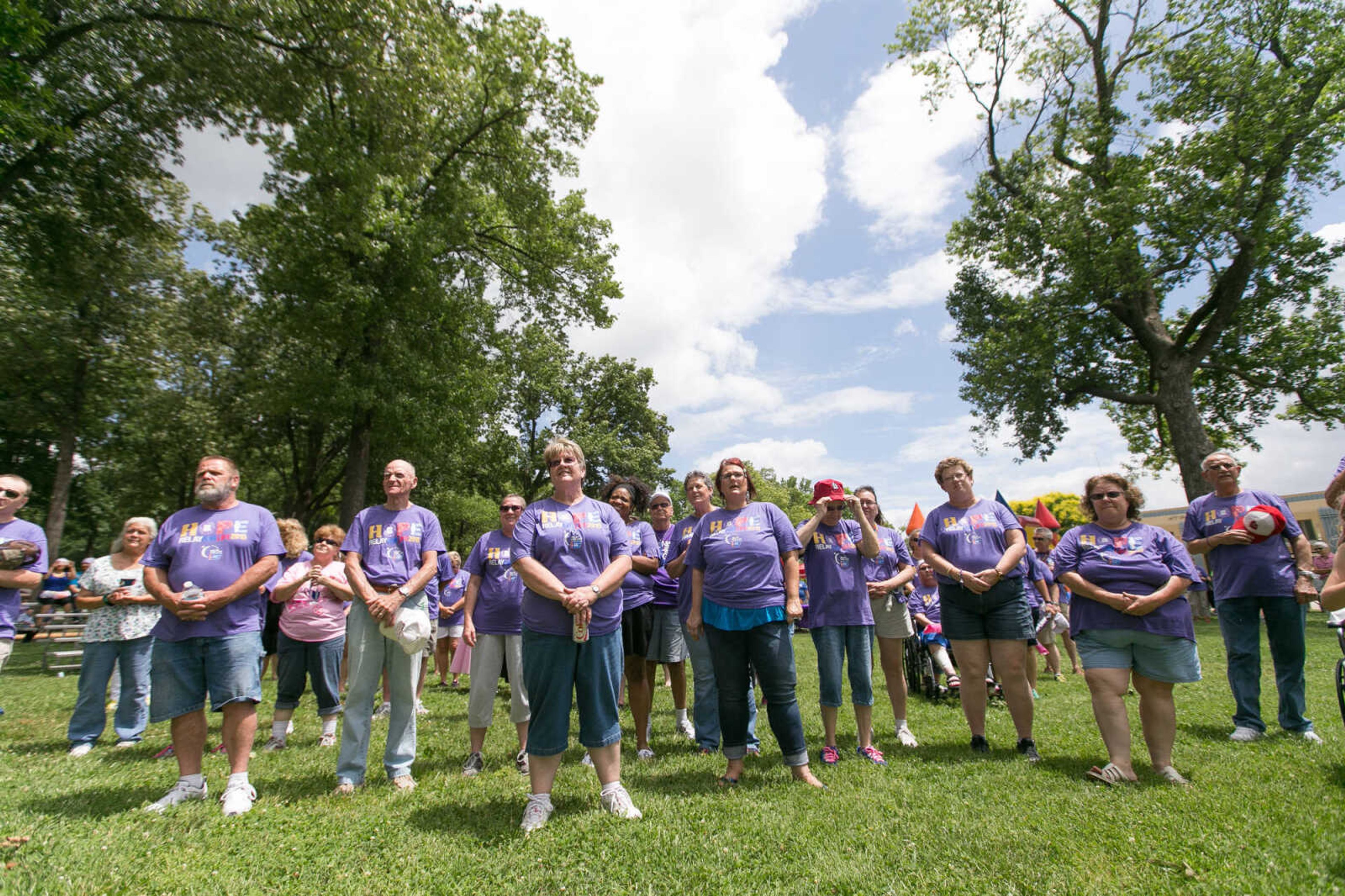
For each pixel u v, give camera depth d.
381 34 14.62
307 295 17.11
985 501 5.25
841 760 4.84
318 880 2.80
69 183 15.77
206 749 5.56
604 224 21.41
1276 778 3.94
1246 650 5.39
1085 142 20.34
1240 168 18.52
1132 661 4.32
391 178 16.41
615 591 3.81
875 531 6.08
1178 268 20.09
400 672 4.49
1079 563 4.47
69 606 14.53
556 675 3.62
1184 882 2.57
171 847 3.09
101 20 13.76
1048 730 5.68
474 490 32.62
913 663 8.34
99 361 23.23
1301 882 2.51
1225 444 23.61
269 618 7.03
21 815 3.46
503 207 18.98
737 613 4.26
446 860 3.01
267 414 24.05
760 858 2.96
